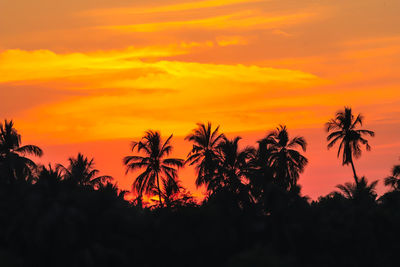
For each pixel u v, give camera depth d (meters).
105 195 99.00
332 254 99.94
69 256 92.44
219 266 98.69
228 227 100.00
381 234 105.19
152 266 97.31
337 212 106.19
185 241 97.56
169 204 113.56
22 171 132.12
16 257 92.56
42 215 93.38
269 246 98.38
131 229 97.69
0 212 96.69
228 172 135.12
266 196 103.56
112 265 94.38
